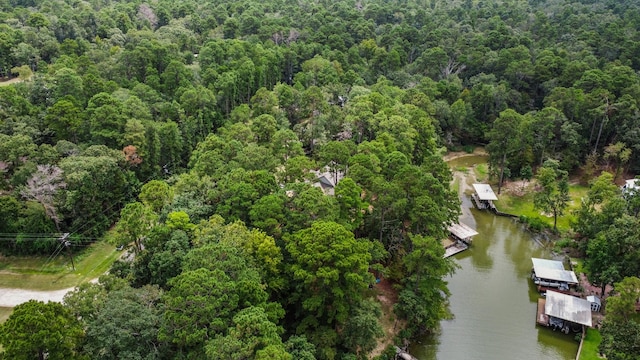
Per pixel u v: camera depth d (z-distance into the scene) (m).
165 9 186.25
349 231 61.34
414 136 98.88
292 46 152.38
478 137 136.38
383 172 80.88
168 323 45.53
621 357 50.47
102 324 43.88
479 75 147.75
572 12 198.38
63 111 84.88
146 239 60.19
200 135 106.94
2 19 141.25
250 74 126.56
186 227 61.03
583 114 115.81
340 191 68.31
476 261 87.00
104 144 86.69
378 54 154.88
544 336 68.31
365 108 102.75
